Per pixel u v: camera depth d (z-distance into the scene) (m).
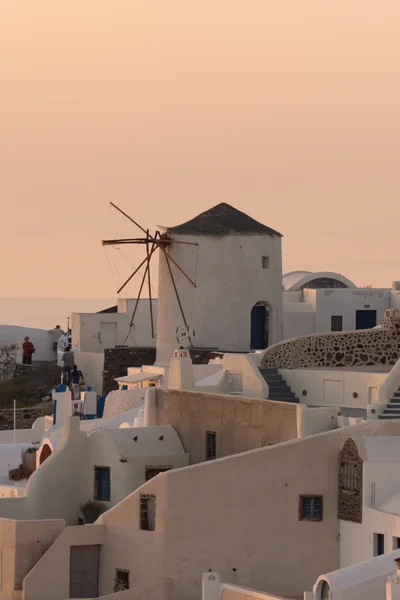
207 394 118.12
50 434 147.00
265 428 112.56
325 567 105.75
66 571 110.56
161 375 169.00
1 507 119.69
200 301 185.38
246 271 185.25
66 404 157.12
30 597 110.31
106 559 110.56
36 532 111.56
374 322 199.38
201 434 118.56
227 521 106.44
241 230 185.38
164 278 187.88
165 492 107.06
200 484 106.75
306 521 105.94
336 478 105.88
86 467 121.12
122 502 109.81
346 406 117.19
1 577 112.19
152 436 120.06
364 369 121.06
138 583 108.38
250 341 186.12
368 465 103.88
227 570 106.31
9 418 193.12
